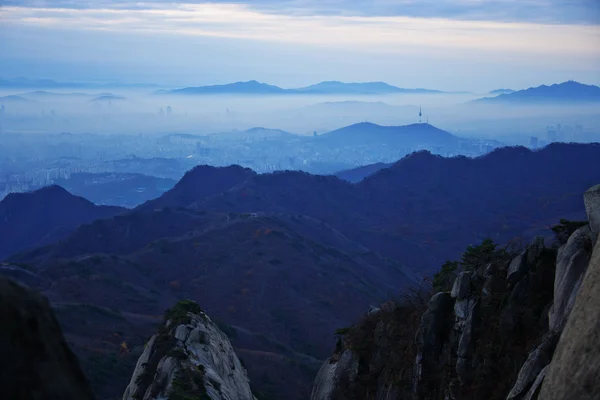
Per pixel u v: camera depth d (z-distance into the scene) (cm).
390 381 3139
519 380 1920
